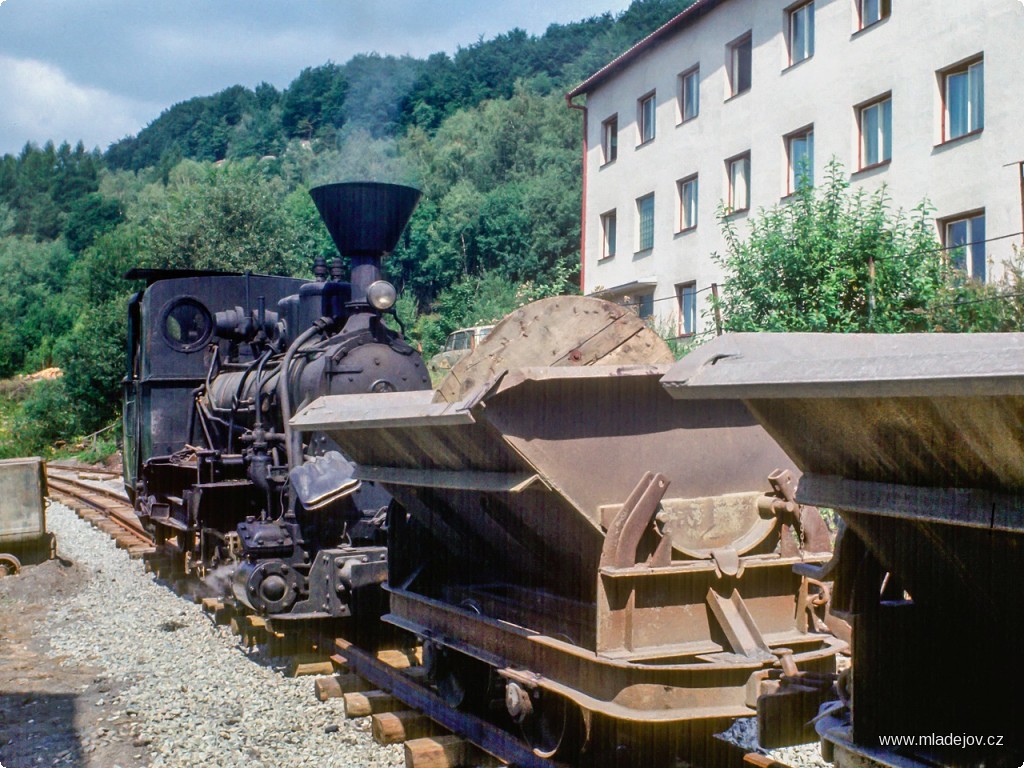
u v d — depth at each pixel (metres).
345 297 8.40
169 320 10.28
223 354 10.06
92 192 92.12
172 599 9.55
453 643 5.17
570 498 4.11
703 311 12.42
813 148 18.14
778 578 4.38
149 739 5.39
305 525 7.05
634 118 23.72
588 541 4.28
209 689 6.33
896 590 3.37
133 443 11.59
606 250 25.53
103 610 9.27
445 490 5.24
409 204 8.11
